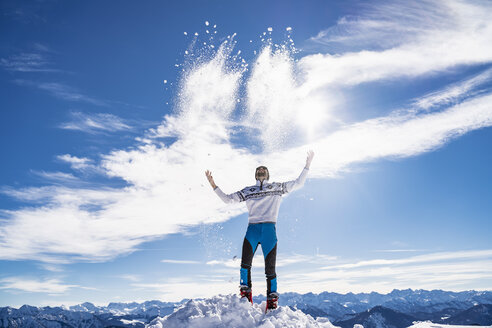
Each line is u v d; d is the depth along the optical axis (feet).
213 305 16.65
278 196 17.47
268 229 17.01
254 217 17.30
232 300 16.52
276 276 16.92
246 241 17.19
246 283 16.89
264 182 17.87
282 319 15.72
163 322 16.05
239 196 17.65
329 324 16.69
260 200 17.34
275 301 16.63
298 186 17.72
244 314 15.52
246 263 17.06
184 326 15.37
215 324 15.25
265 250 16.89
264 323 14.89
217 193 17.83
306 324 15.87
